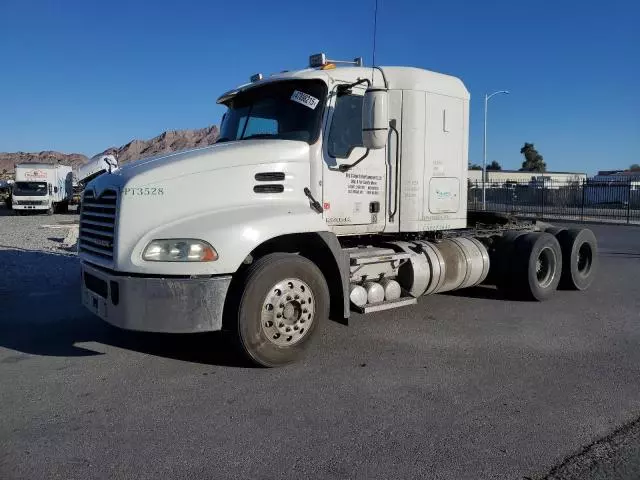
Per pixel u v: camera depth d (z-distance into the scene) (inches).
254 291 205.2
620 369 216.7
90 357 231.9
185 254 198.5
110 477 138.0
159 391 193.9
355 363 223.0
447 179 298.7
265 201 221.9
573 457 147.7
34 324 287.0
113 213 208.7
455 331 271.0
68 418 171.9
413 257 282.2
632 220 1244.5
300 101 243.8
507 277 343.3
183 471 140.9
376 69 268.4
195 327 198.7
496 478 137.6
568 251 372.5
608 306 331.6
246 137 256.2
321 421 169.6
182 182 208.1
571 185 1461.6
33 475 138.8
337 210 247.1
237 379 205.0
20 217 1515.7
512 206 1517.0
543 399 186.5
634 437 159.2
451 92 297.4
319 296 222.2
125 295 200.1
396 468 142.3
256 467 142.8
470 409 178.4
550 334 266.8
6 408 179.6
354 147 252.2
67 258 540.1
